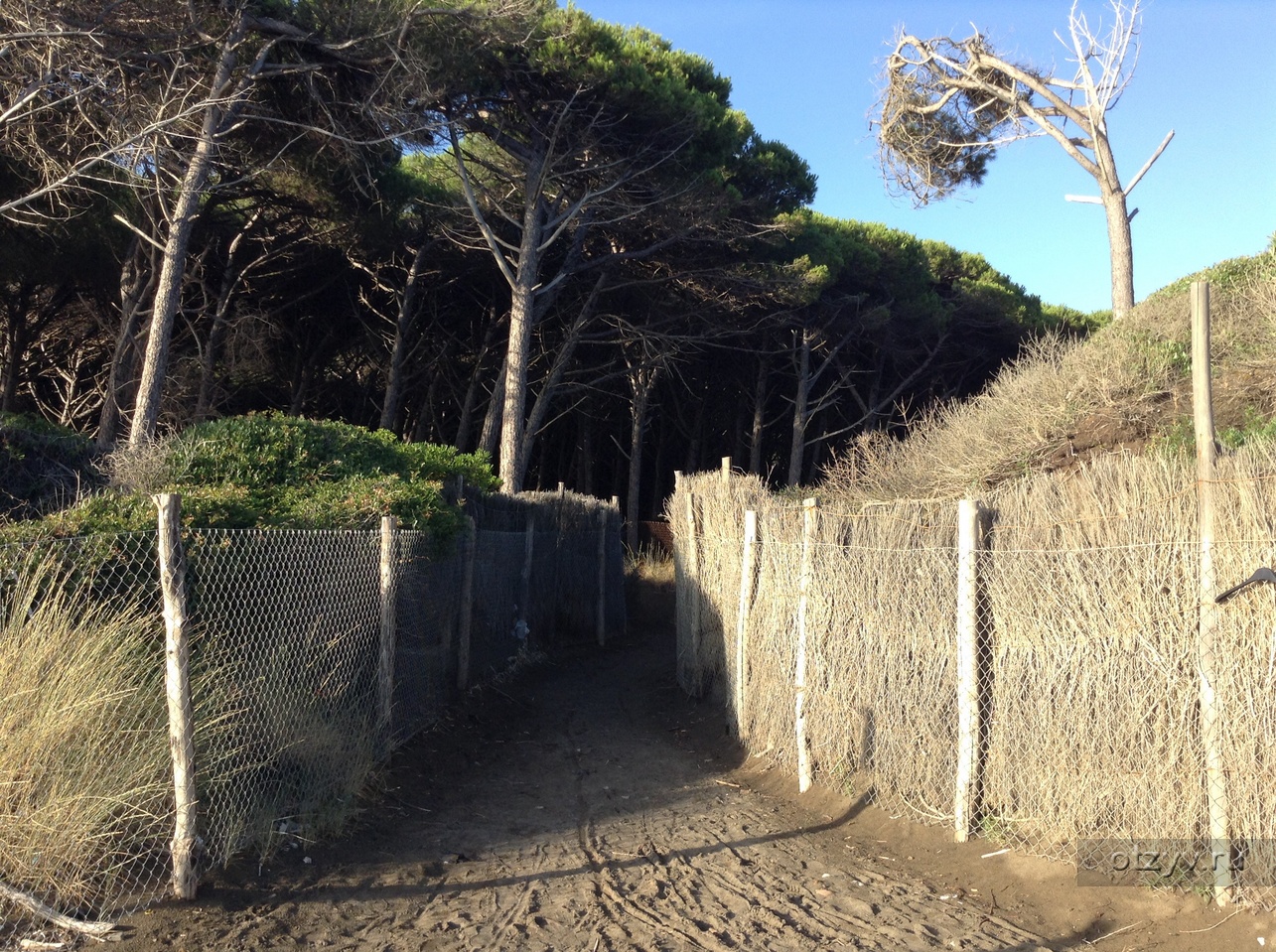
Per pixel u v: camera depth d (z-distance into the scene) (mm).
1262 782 4117
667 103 17141
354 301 23969
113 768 4262
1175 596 4465
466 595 9562
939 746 5480
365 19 13406
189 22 12211
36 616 4266
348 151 15305
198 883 4309
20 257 16984
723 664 9344
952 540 5594
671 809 6531
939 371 27438
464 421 24938
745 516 8039
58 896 3990
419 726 7684
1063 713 4832
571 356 24375
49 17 10961
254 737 5039
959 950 4125
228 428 8742
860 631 6188
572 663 14125
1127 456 5000
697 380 29422
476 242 21391
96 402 21609
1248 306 10164
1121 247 14766
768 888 4914
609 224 19875
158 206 16422
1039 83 15562
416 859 5246
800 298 20625
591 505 17031
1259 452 4617
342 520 7027
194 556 5031
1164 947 4020
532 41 16094
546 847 5633
